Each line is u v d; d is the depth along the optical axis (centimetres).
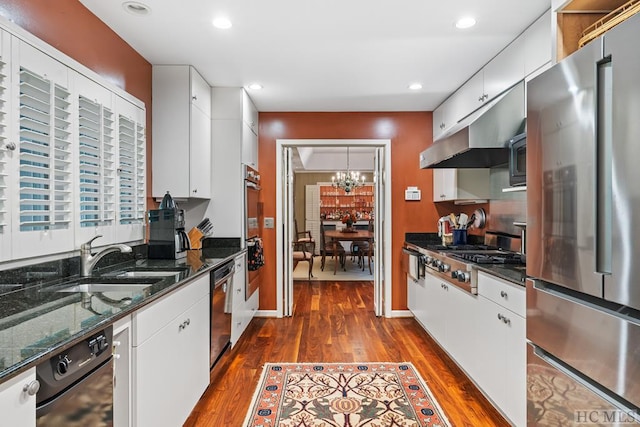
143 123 270
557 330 148
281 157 427
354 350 326
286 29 238
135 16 221
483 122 247
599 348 126
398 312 426
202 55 278
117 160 231
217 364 259
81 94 194
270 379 269
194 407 221
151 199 294
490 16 221
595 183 125
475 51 270
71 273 194
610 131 121
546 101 153
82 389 115
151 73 295
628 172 112
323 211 1123
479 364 236
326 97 377
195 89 305
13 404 88
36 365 95
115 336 138
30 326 118
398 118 427
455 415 221
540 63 219
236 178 351
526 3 208
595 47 125
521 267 230
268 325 396
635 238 110
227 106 350
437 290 320
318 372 280
